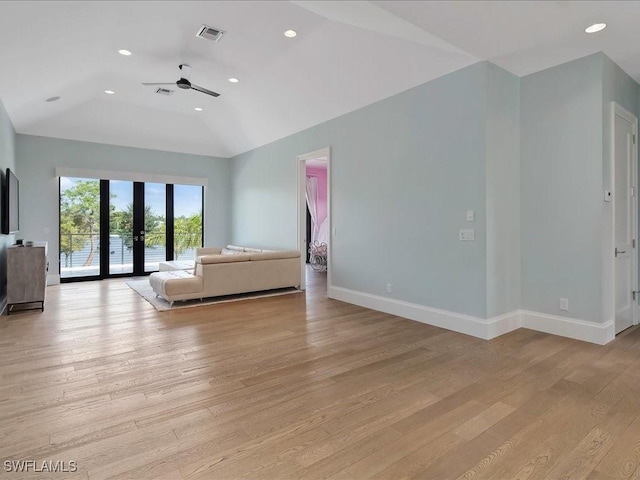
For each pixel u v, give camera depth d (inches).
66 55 164.4
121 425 78.4
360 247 195.3
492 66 140.0
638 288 157.8
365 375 105.3
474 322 142.6
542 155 146.2
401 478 62.2
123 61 192.2
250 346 130.3
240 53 179.6
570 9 102.7
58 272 272.4
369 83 174.6
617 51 129.4
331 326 156.5
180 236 333.1
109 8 136.6
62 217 279.6
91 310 183.8
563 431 76.3
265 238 290.5
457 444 71.9
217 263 207.8
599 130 130.4
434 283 157.8
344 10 116.0
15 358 117.1
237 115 266.1
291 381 101.3
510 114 148.6
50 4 119.9
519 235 153.9
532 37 119.1
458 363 114.0
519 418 81.4
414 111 164.6
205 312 181.2
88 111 261.7
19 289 177.3
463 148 145.3
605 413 83.6
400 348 128.3
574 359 116.9
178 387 97.3
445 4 100.5
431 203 158.2
